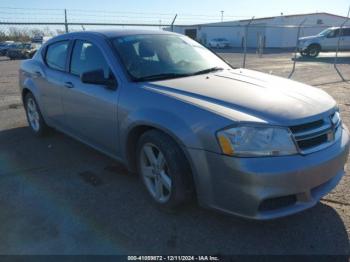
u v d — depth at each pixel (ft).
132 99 10.83
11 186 12.50
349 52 86.17
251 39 151.23
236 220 10.20
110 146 12.39
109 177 13.12
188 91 10.30
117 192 11.97
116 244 9.29
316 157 8.88
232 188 8.64
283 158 8.50
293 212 8.87
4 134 18.51
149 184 11.06
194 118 9.15
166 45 13.61
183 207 10.41
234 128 8.54
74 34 14.64
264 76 12.46
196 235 9.61
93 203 11.30
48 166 14.21
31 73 17.06
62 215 10.64
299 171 8.52
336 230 9.65
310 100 9.95
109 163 14.42
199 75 12.30
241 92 10.16
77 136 14.51
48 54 16.26
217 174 8.81
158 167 10.47
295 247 9.05
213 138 8.72
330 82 36.50
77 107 13.52
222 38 153.89
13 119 21.52
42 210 10.91
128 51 12.42
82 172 13.61
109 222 10.27
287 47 139.85
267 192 8.36
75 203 11.32
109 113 11.73
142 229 9.91
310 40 79.41
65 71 14.51
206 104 9.42
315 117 9.18
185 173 9.65
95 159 14.85
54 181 12.89
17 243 9.37
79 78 13.43
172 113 9.61
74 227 10.03
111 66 12.02
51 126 16.62
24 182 12.82
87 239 9.50
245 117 8.71
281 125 8.61
